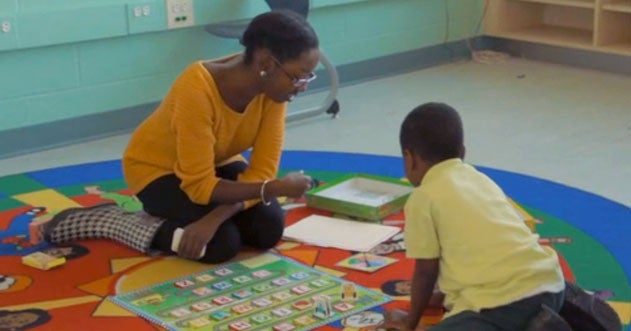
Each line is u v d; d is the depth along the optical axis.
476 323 2.05
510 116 4.56
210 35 4.71
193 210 2.84
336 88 4.57
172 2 4.48
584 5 5.40
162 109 2.85
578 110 4.64
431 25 5.69
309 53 2.58
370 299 2.55
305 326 2.39
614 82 5.19
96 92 4.38
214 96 2.68
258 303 2.53
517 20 5.91
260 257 2.86
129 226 2.94
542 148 4.04
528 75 5.41
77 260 2.87
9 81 4.11
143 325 2.43
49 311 2.53
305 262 2.82
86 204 3.39
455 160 2.21
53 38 4.15
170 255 2.89
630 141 4.11
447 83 5.29
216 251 2.79
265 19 2.59
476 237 2.10
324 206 3.21
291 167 3.77
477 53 5.87
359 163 3.83
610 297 2.56
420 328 2.38
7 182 3.68
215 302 2.55
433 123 2.19
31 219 3.24
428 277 2.21
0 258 2.90
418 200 2.16
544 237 3.00
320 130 4.39
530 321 2.05
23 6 4.06
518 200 3.35
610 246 2.91
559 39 5.57
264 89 2.66
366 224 3.10
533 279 2.07
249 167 2.90
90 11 4.23
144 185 2.90
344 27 5.25
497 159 3.89
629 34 5.45
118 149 4.22
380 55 5.47
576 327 2.27
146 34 4.48
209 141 2.72
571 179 3.62
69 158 4.10
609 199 3.36
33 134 4.22
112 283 2.70
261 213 2.88
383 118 4.59
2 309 2.54
